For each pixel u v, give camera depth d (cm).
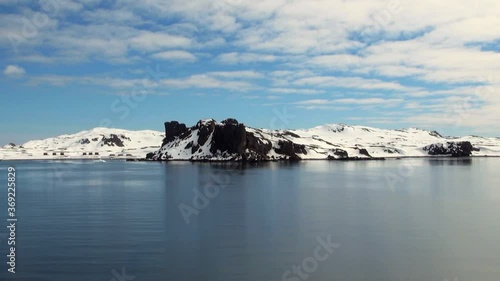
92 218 4375
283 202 5616
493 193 6681
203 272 2584
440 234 3556
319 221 4178
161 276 2509
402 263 2758
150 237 3484
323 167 15200
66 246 3175
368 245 3212
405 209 4962
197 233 3625
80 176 11312
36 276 2506
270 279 2472
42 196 6512
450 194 6569
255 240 3381
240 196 6309
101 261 2791
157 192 6962
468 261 2792
